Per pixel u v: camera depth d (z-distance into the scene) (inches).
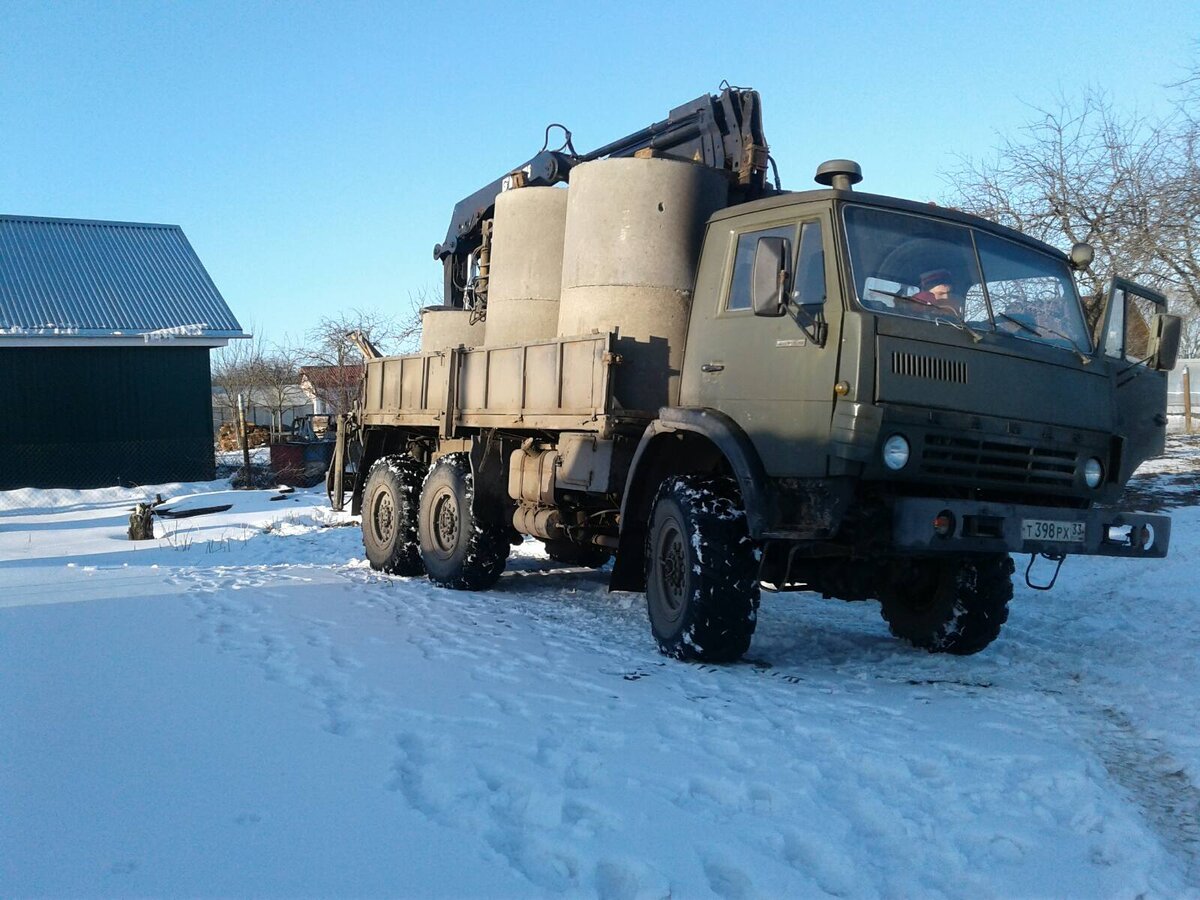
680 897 107.3
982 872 118.6
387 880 108.8
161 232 1206.3
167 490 937.5
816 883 113.7
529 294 336.8
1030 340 229.0
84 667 201.9
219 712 170.7
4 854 113.7
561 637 260.4
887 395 203.0
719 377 241.0
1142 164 606.9
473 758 149.3
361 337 475.8
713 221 254.2
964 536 201.6
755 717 178.2
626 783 140.3
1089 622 294.7
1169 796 148.6
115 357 971.3
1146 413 253.0
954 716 183.5
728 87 303.7
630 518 260.2
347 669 207.6
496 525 344.5
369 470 445.4
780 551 234.2
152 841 117.6
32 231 1138.0
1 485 927.0
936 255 225.8
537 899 105.7
